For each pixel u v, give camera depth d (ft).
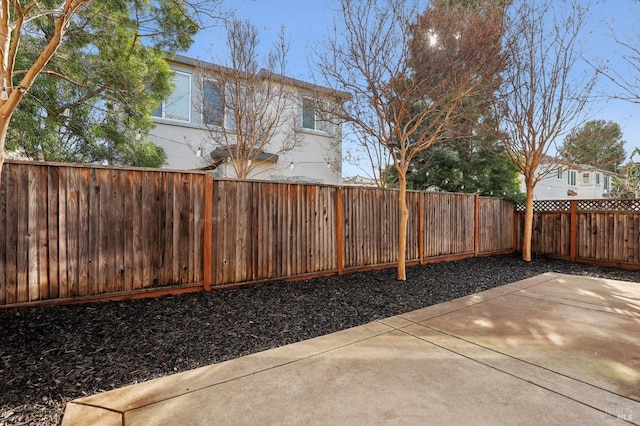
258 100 25.00
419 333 10.80
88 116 18.40
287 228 16.78
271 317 12.03
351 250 19.19
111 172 12.34
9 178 10.54
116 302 12.19
